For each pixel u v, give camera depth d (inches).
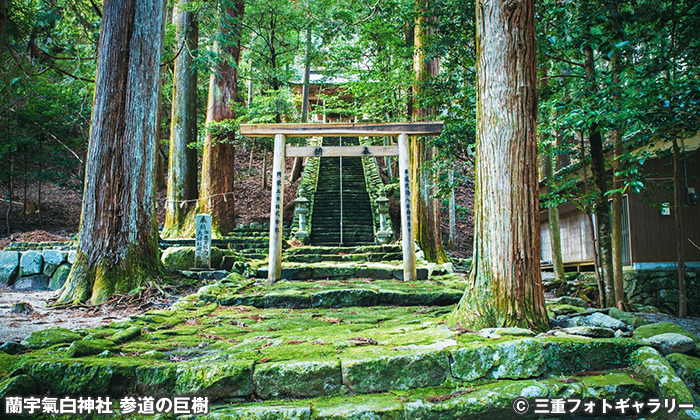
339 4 527.5
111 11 251.6
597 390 107.7
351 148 297.3
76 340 125.9
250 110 478.6
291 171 751.7
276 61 666.8
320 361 111.9
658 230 320.8
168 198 469.1
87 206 237.5
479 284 144.4
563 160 451.5
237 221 528.7
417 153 404.8
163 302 225.5
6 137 468.1
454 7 275.9
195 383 106.8
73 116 479.8
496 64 144.6
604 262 204.1
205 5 385.4
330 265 304.3
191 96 482.6
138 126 249.1
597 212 207.9
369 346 128.3
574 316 167.0
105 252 233.8
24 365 105.6
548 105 219.6
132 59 250.5
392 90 416.8
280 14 605.9
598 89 194.5
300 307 219.1
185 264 281.1
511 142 142.0
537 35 215.5
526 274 139.5
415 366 113.5
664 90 148.7
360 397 107.3
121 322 166.4
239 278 270.8
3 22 155.4
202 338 149.4
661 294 308.3
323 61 716.0
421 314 194.7
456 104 300.0
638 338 130.8
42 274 290.5
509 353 115.2
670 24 186.4
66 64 456.8
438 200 405.7
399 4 408.8
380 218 455.5
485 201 145.1
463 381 113.8
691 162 323.3
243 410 99.0
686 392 105.3
